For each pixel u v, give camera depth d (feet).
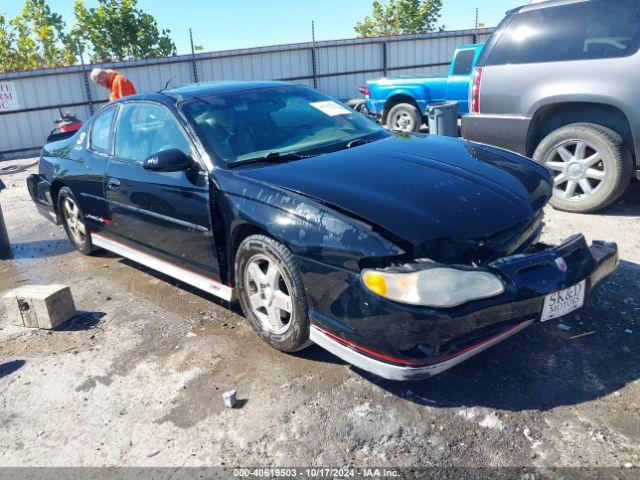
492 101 18.07
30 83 52.21
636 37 15.10
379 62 63.72
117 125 14.39
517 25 17.42
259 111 12.55
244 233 10.53
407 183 9.32
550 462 7.36
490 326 8.07
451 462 7.52
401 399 8.90
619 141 15.96
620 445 7.54
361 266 8.19
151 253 13.51
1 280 16.49
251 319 10.82
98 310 13.44
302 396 9.22
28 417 9.44
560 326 10.63
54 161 17.17
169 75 57.62
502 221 8.82
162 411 9.21
